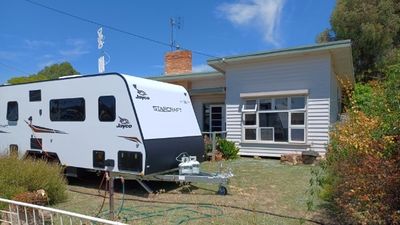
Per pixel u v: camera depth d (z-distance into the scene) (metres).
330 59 12.53
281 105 13.48
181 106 8.90
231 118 14.63
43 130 9.21
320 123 12.62
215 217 5.71
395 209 4.12
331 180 6.04
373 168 4.26
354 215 4.40
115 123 7.71
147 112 7.70
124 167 7.52
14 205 4.93
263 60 13.74
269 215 5.79
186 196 7.30
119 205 6.63
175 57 19.42
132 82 7.67
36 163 6.93
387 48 25.05
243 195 7.30
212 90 16.23
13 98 10.05
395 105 4.22
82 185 8.69
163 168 7.72
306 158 12.05
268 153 13.66
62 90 8.79
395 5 26.19
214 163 12.23
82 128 8.33
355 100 6.09
